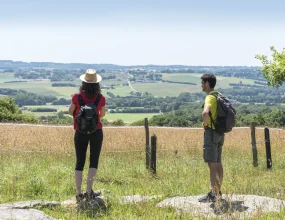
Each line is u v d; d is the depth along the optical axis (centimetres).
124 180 1153
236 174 1394
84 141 802
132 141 2539
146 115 18150
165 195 902
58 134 2988
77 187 805
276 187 1079
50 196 926
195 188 1024
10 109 6925
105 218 718
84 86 796
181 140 2888
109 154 1891
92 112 778
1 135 2767
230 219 680
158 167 1436
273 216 705
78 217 718
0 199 889
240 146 2433
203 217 693
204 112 792
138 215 741
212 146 813
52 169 1252
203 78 819
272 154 1980
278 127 4088
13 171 1202
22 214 699
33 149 2120
